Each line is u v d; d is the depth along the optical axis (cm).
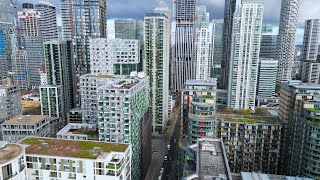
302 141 14888
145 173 18850
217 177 8869
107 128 14612
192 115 15975
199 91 18162
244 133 17038
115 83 15662
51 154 10494
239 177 10662
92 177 10344
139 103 16300
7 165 8919
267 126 16788
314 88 16050
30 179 10600
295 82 17900
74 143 11694
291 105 16762
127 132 14462
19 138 17800
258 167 17350
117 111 14288
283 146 17325
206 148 11294
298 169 15175
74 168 10338
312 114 14338
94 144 11625
